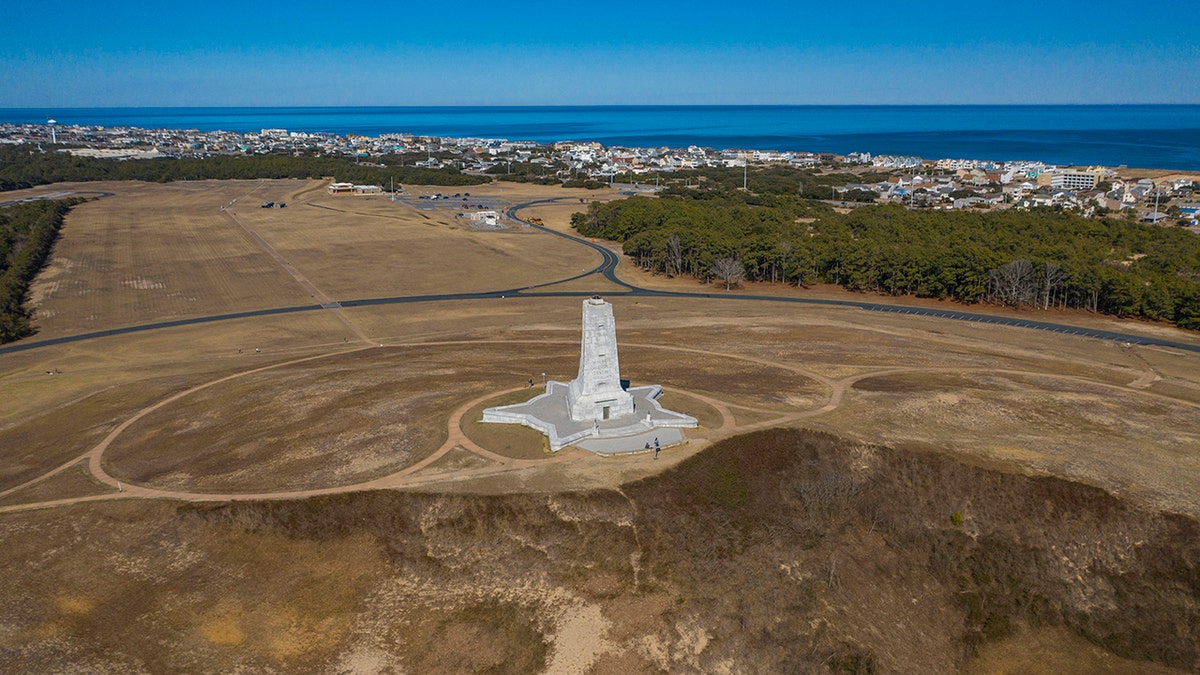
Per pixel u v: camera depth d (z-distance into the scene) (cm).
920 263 15638
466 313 14638
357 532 6166
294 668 5122
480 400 8588
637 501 6384
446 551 6016
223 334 13125
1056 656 5375
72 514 6481
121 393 9850
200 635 5341
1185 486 6456
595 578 5766
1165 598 5584
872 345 11619
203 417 8675
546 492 6438
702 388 9050
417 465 6981
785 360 10581
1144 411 8444
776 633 5375
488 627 5416
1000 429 7731
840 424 7725
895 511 6469
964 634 5547
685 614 5472
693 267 18188
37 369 11231
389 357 11250
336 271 18588
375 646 5288
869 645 5381
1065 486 6391
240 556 6012
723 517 6297
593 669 5116
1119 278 13938
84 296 15800
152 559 5981
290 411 8594
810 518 6394
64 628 5350
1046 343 12125
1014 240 18025
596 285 17438
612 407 7850
